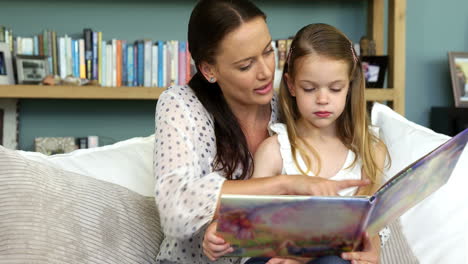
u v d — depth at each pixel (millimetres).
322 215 798
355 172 1270
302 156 1262
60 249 1057
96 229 1136
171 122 1119
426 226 1332
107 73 2658
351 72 1205
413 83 3059
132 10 2861
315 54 1157
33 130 2824
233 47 1100
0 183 1091
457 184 1354
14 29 2773
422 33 3039
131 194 1284
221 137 1200
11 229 1043
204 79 1246
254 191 953
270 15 2943
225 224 811
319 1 2957
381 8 2857
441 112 2898
